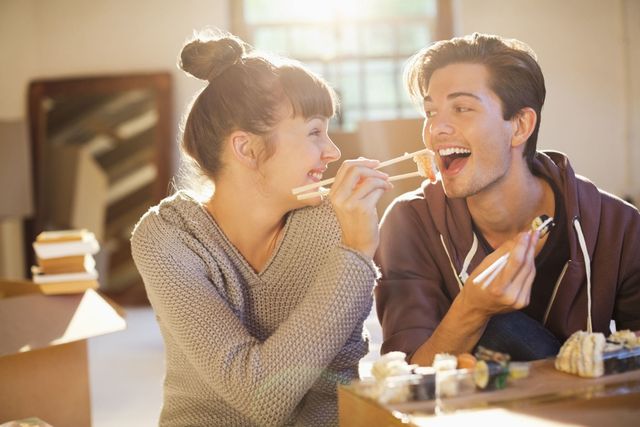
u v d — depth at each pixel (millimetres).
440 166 1464
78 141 6141
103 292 5965
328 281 1319
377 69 6184
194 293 1389
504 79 1420
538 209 1521
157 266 1406
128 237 6004
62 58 6250
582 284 1494
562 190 1494
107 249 6027
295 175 1400
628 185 5754
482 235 1560
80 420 1961
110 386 3619
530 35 5797
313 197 1417
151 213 1479
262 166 1405
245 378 1293
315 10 6191
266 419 1303
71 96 6160
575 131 5785
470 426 984
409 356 1439
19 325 1914
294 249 1458
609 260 1493
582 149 5789
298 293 1476
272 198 1425
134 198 6035
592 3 5750
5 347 1761
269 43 6223
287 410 1304
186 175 1525
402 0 6148
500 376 1128
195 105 1452
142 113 6066
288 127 1388
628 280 1511
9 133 5652
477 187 1446
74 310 2039
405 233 1585
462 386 1106
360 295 1323
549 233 1499
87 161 6105
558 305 1507
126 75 6094
